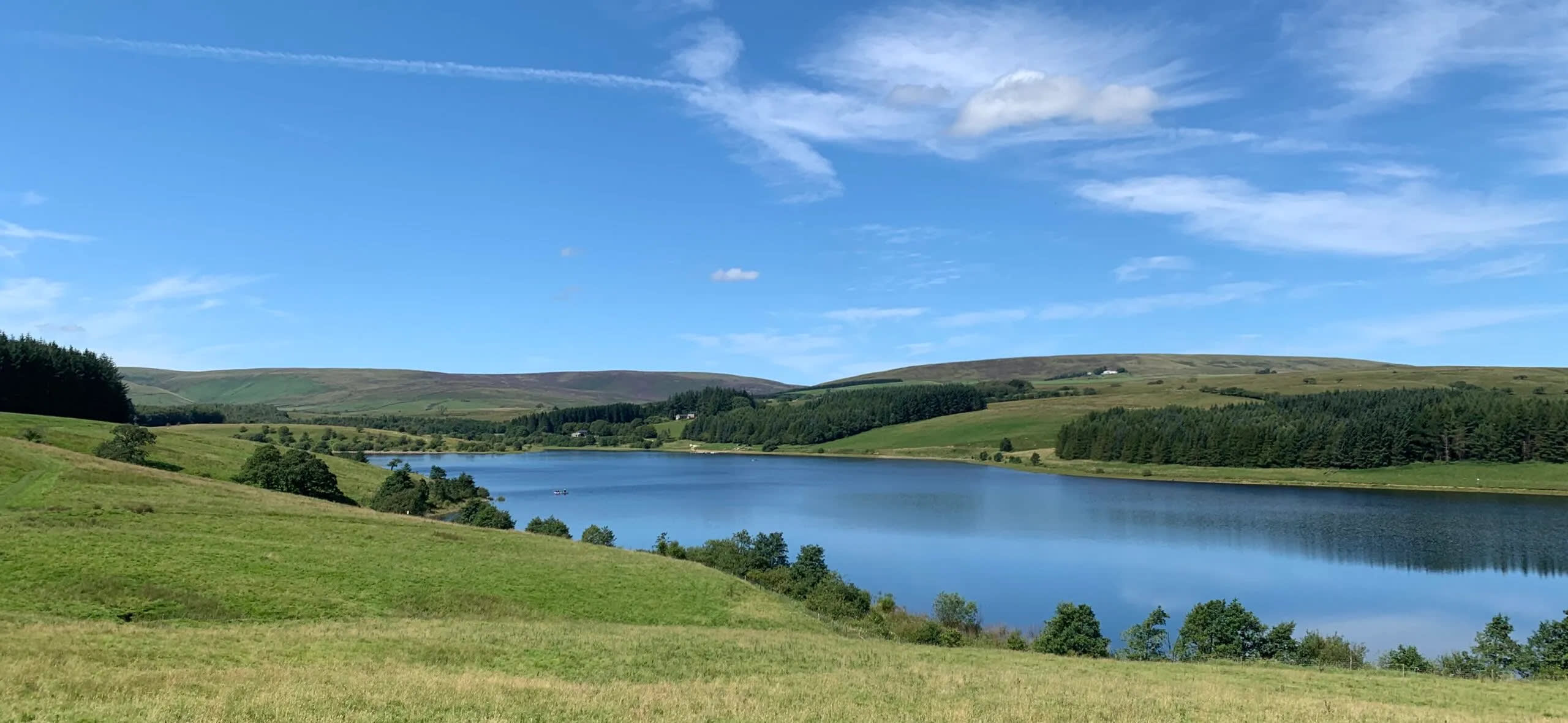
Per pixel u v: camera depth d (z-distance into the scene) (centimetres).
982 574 9694
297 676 2681
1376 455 19288
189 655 2980
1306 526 12912
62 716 2070
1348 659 5647
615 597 5594
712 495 17525
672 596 5766
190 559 4972
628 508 15325
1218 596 8694
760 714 2488
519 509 14988
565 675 3183
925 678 3434
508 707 2409
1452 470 18488
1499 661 5481
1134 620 7825
